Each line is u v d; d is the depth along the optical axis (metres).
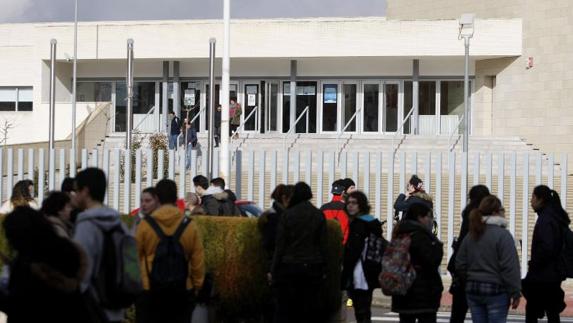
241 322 23.11
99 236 13.34
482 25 71.88
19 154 36.09
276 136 70.62
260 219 22.03
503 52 71.81
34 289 12.23
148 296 16.88
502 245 18.02
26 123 78.12
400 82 76.38
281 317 20.28
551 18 70.31
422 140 70.12
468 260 18.36
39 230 12.27
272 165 35.12
